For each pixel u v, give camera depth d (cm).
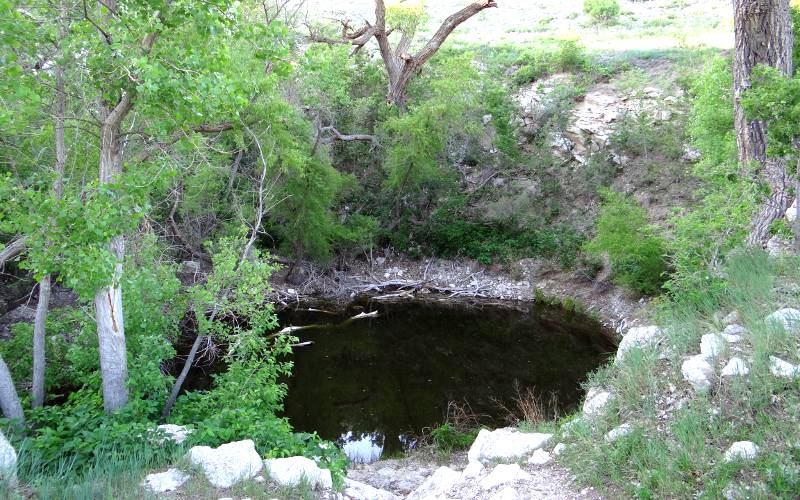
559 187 2139
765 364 610
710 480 505
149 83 657
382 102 2280
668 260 1576
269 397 919
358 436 1165
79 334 998
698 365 656
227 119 1078
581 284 1919
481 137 2238
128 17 724
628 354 764
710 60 1944
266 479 616
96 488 555
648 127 2014
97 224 691
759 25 1101
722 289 838
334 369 1505
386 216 2250
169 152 1188
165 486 587
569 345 1645
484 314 1922
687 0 3594
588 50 2691
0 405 810
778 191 1030
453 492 634
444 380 1430
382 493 697
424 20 2361
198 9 713
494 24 3544
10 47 699
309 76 1859
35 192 721
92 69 757
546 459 648
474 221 2219
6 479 539
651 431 609
